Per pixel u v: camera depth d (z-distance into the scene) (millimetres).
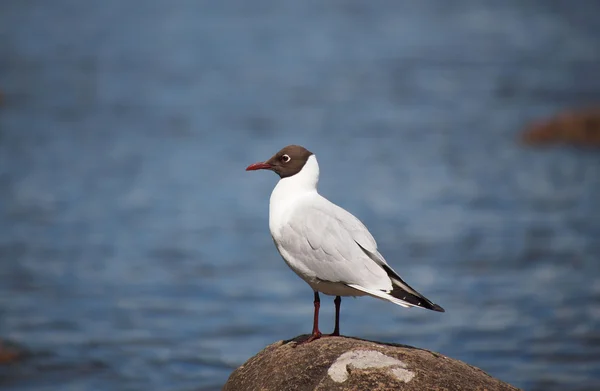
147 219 24078
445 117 40844
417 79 52688
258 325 15570
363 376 6945
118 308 16531
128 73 56312
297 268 7613
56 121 40844
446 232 22094
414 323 15641
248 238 22250
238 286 18125
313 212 7629
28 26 81000
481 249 20547
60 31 77938
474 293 17359
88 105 45125
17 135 37312
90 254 20531
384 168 30438
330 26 81750
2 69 56438
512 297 17031
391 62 59562
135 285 18078
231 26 82938
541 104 43594
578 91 46906
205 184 28719
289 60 62094
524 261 19531
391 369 7008
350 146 34531
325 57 62906
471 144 34688
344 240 7398
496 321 15633
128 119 41562
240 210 25328
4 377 12891
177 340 14703
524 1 101375
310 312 16359
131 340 14672
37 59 61094
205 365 13461
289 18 89312
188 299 17188
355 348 7312
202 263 19906
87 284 18156
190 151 34188
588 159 31656
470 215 23938
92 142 35906
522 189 27031
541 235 21719
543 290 17391
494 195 26250
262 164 8000
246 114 42656
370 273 7250
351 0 107562
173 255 20547
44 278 18500
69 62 60562
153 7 101000
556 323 15484
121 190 27672
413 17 88500
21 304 16750
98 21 86750
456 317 15883
